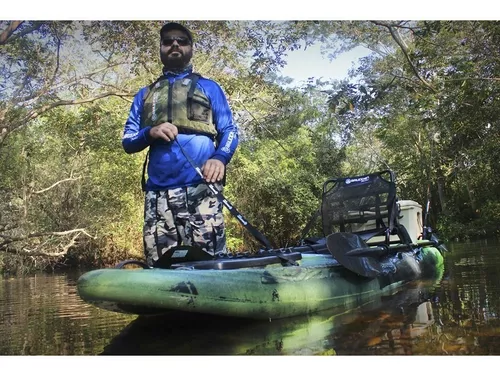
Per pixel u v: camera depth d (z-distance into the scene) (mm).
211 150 2527
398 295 2424
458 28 6656
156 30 8234
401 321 1769
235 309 1721
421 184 14312
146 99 2627
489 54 6664
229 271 1808
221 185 2488
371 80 9344
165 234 2436
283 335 1634
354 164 14516
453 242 10055
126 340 1677
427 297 2307
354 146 14172
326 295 2094
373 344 1479
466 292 2387
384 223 3113
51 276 8664
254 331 1706
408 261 3053
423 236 3828
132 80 9102
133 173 12234
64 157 11820
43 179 11797
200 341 1599
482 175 11773
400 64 9352
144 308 1665
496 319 1710
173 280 1608
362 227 3160
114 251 12656
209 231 2445
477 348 1393
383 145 14148
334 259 2344
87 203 12320
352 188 3201
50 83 8188
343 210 3189
